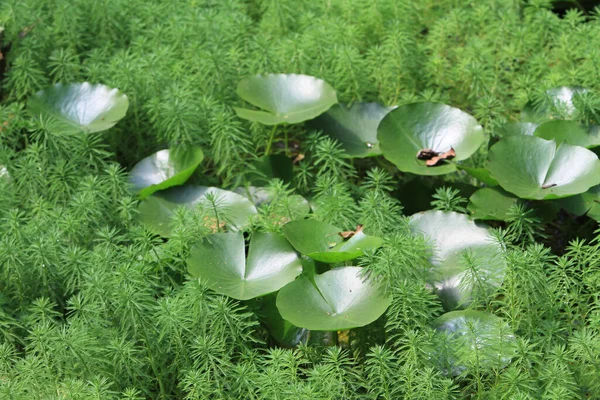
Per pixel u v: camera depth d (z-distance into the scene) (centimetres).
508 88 359
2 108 340
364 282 298
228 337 296
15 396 282
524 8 376
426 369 283
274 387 283
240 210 320
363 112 342
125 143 346
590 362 286
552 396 280
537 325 295
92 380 289
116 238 310
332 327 291
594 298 298
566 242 324
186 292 298
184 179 326
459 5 383
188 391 293
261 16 391
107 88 342
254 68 352
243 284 303
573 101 328
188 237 307
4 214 315
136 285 297
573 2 386
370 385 289
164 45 362
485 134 336
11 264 302
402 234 310
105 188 321
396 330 297
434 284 305
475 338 284
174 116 330
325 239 308
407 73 352
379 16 367
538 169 319
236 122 332
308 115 335
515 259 293
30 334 298
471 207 316
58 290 307
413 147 331
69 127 336
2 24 359
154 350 294
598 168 314
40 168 325
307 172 329
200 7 384
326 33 356
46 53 363
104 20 368
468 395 289
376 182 320
